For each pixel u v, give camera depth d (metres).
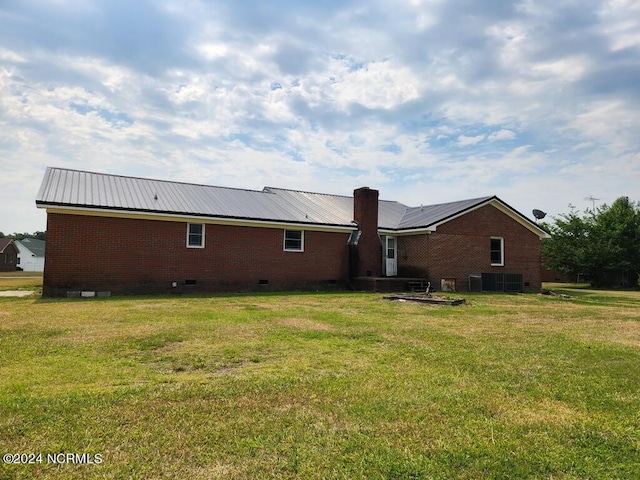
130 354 5.95
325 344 6.83
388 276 21.50
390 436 3.45
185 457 3.06
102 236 14.93
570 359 6.05
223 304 12.24
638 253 30.03
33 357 5.69
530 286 22.61
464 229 20.77
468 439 3.42
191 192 19.02
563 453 3.21
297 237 19.17
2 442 3.21
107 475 2.80
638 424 3.76
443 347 6.74
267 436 3.41
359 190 20.59
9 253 64.94
